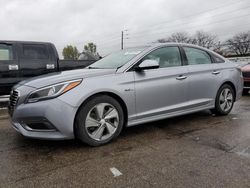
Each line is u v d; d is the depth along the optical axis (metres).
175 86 4.46
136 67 4.05
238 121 5.05
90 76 3.67
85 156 3.34
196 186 2.58
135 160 3.21
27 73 7.27
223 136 4.11
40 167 3.04
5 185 2.64
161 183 2.65
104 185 2.62
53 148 3.62
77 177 2.79
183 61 4.75
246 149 3.54
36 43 7.48
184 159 3.22
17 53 7.13
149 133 4.29
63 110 3.35
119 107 3.83
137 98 4.00
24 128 3.54
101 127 3.68
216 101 5.27
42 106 3.33
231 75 5.48
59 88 3.41
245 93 9.47
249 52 59.84
